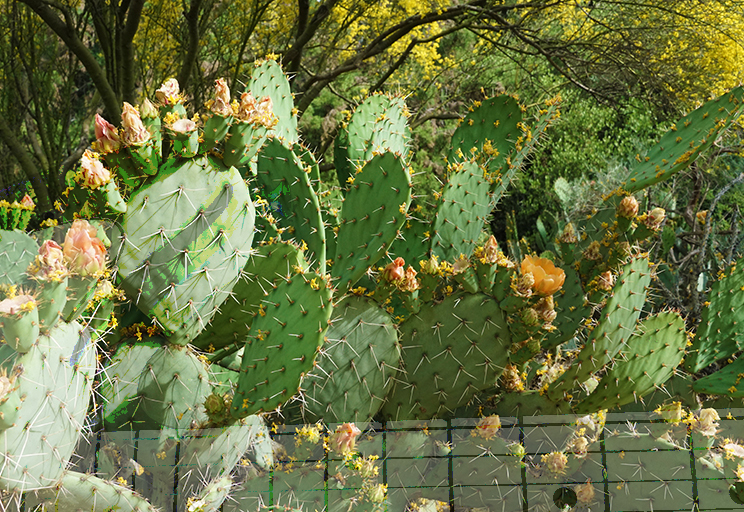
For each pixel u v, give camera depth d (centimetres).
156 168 157
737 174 602
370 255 201
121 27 575
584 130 954
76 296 128
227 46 671
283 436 196
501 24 723
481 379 195
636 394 209
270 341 156
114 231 155
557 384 202
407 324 196
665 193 602
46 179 646
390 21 735
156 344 167
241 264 174
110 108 547
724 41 670
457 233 237
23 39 622
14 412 115
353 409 188
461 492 201
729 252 429
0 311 113
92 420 160
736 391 222
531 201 960
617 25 740
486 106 292
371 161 203
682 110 740
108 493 139
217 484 161
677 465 196
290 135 267
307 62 877
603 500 204
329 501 180
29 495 136
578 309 254
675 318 209
